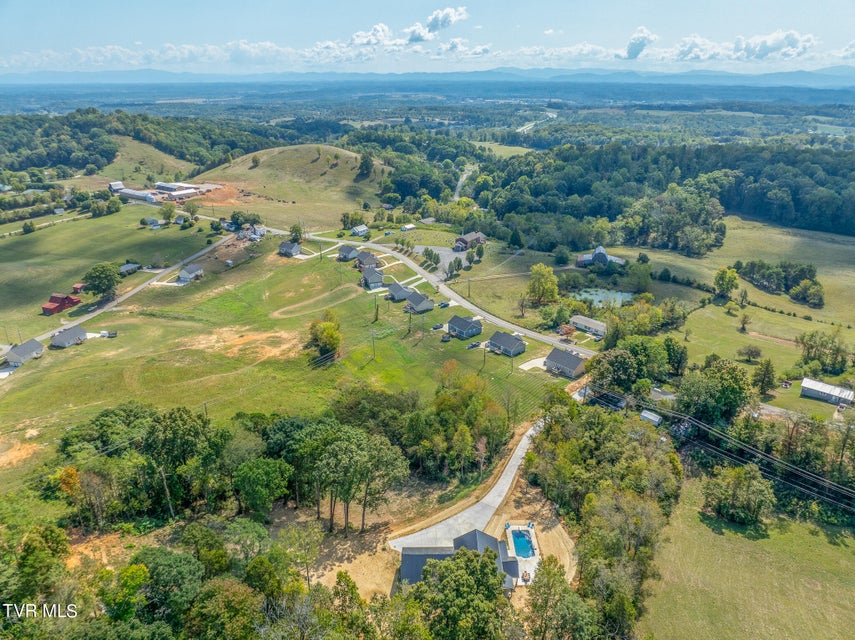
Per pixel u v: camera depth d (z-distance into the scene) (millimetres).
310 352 125125
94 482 58688
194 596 42875
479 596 46156
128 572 42375
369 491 63000
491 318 146000
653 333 135500
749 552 65312
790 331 139375
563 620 46406
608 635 48719
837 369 111188
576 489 68875
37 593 41000
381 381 114125
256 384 108625
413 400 89812
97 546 55156
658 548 62156
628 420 83750
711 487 73812
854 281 177000
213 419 91375
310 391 108562
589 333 134875
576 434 78688
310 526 59625
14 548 47125
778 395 100875
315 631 40938
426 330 138000
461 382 96812
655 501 68062
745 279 184125
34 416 92125
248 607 41844
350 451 60500
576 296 164000
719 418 88625
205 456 63312
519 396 102750
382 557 60312
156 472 62188
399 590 54000
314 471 61625
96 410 94125
